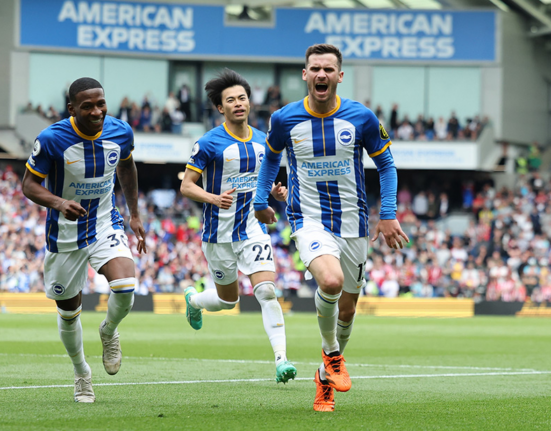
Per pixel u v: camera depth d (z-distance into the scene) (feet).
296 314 105.40
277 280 117.60
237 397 26.35
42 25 131.64
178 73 138.72
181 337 60.18
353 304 24.86
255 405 24.30
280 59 138.10
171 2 135.64
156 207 135.74
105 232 25.03
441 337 64.23
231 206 29.73
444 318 101.71
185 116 136.77
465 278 117.19
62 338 24.43
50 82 132.57
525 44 143.23
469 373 36.27
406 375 35.06
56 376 32.48
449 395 27.73
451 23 139.33
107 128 24.63
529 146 144.05
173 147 130.11
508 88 141.18
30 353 44.24
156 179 137.80
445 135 137.28
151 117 132.87
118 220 25.61
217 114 135.33
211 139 29.63
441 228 136.05
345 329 25.09
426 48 139.33
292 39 138.21
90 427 19.49
